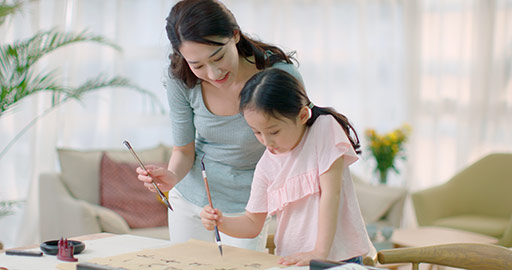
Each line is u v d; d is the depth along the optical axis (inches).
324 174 56.5
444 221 155.4
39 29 147.3
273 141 55.7
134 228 133.0
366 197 154.3
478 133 185.0
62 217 127.3
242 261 51.1
